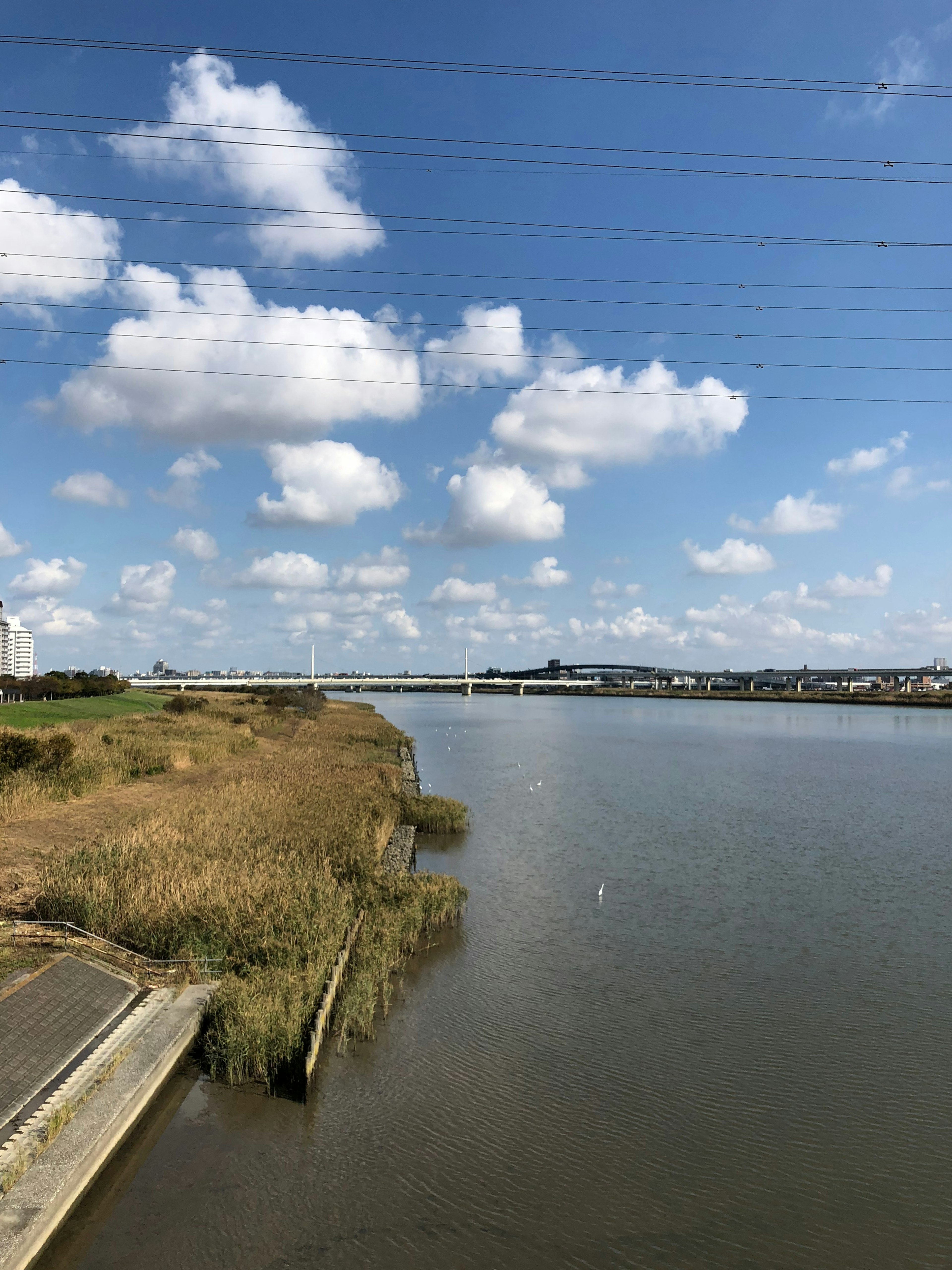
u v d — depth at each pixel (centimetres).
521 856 3366
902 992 1934
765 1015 1789
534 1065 1531
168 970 1606
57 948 1606
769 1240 1078
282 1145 1220
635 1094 1435
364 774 4728
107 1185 1106
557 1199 1142
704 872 3128
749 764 7369
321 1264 991
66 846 2466
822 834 3959
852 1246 1073
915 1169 1240
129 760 4338
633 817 4388
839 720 16600
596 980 1972
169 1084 1338
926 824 4256
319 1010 1505
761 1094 1451
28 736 3641
